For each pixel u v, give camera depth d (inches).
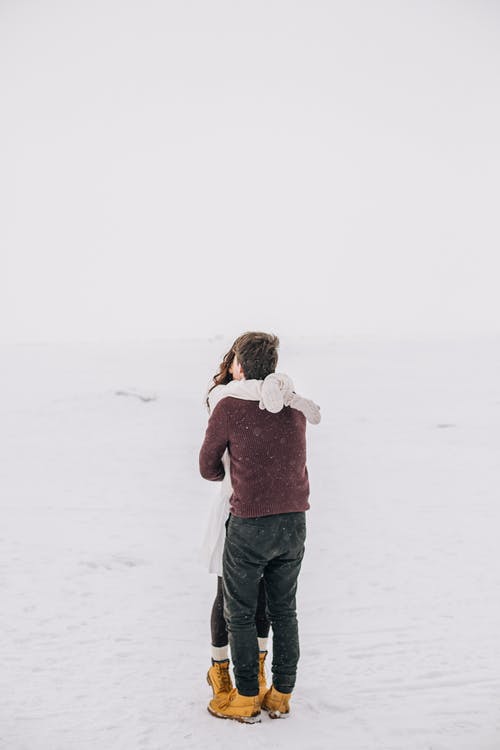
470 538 278.4
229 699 112.6
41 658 144.6
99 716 112.7
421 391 877.2
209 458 112.0
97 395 839.7
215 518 116.3
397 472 453.1
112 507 354.6
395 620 174.6
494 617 175.6
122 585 212.4
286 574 111.3
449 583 212.2
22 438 612.1
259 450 108.3
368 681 130.4
